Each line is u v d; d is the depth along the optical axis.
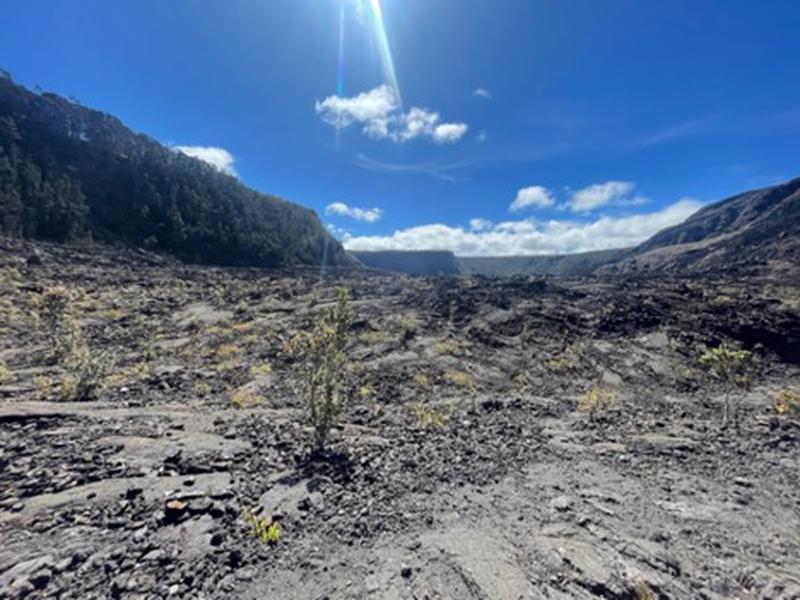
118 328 19.72
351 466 6.07
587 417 9.76
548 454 6.94
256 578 3.66
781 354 17.42
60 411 8.09
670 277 39.81
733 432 8.43
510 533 4.47
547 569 3.86
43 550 3.87
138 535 4.14
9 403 8.62
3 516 4.43
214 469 5.77
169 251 68.00
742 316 20.50
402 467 6.14
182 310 24.69
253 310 24.69
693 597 3.59
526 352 18.05
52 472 5.42
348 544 4.21
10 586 3.38
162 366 14.11
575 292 28.42
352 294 30.19
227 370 13.77
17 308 20.91
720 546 4.34
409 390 12.77
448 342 18.38
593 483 5.82
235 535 4.25
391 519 4.70
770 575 3.86
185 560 3.83
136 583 3.51
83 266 39.31
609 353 17.75
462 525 4.62
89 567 3.68
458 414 9.80
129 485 5.17
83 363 10.88
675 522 4.79
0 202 50.81
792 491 5.69
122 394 10.69
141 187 77.12
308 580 3.66
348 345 17.52
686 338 18.67
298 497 5.11
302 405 10.35
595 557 4.05
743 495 5.52
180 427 7.52
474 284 34.06
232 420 8.13
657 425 8.95
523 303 25.05
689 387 14.18
